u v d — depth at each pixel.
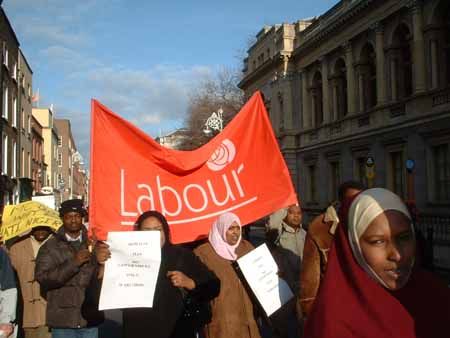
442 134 23.64
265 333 7.09
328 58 36.38
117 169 5.41
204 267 4.33
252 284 4.63
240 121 6.05
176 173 5.67
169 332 3.95
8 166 34.59
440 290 2.10
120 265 3.86
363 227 1.98
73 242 5.37
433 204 24.17
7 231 6.16
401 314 1.94
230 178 5.90
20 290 5.95
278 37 43.16
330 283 2.03
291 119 41.62
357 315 1.94
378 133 29.02
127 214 5.38
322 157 36.81
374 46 30.02
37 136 53.16
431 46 24.84
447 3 24.31
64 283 4.91
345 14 31.91
